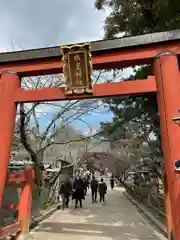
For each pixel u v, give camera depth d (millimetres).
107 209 12914
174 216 4289
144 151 13195
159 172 10305
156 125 9055
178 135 4559
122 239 6914
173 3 6547
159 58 5285
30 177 7527
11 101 5867
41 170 10617
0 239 5508
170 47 5402
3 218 7520
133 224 9023
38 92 5828
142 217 10531
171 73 5051
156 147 9336
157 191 11750
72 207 13555
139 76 8422
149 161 12320
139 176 16297
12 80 6023
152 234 7523
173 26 6863
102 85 5496
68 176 16516
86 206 14039
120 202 16281
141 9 7688
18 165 9336
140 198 14750
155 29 7484
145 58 5508
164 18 7086
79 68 5477
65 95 5621
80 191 13336
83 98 5582
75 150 22250
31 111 9844
